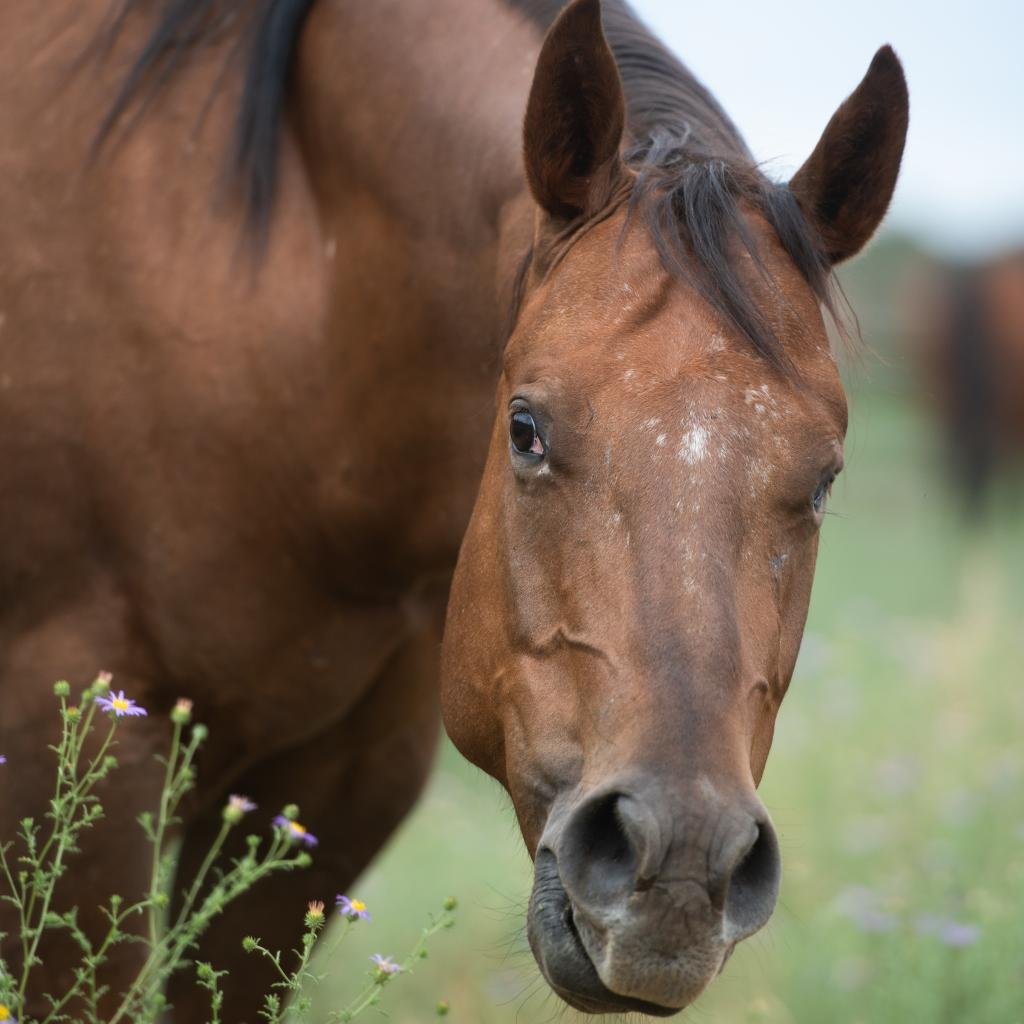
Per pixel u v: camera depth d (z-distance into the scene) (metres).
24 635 5.90
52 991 5.73
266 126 6.02
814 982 7.34
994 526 27.53
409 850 10.09
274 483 5.89
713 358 4.36
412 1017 7.84
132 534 5.86
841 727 11.89
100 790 5.71
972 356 27.62
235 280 5.90
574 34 4.80
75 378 5.84
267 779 6.55
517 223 5.43
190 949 6.57
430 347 5.77
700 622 4.03
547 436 4.41
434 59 5.84
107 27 6.13
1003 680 13.51
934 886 7.88
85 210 5.94
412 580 6.17
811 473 4.30
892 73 4.87
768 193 4.79
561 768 4.26
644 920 3.79
